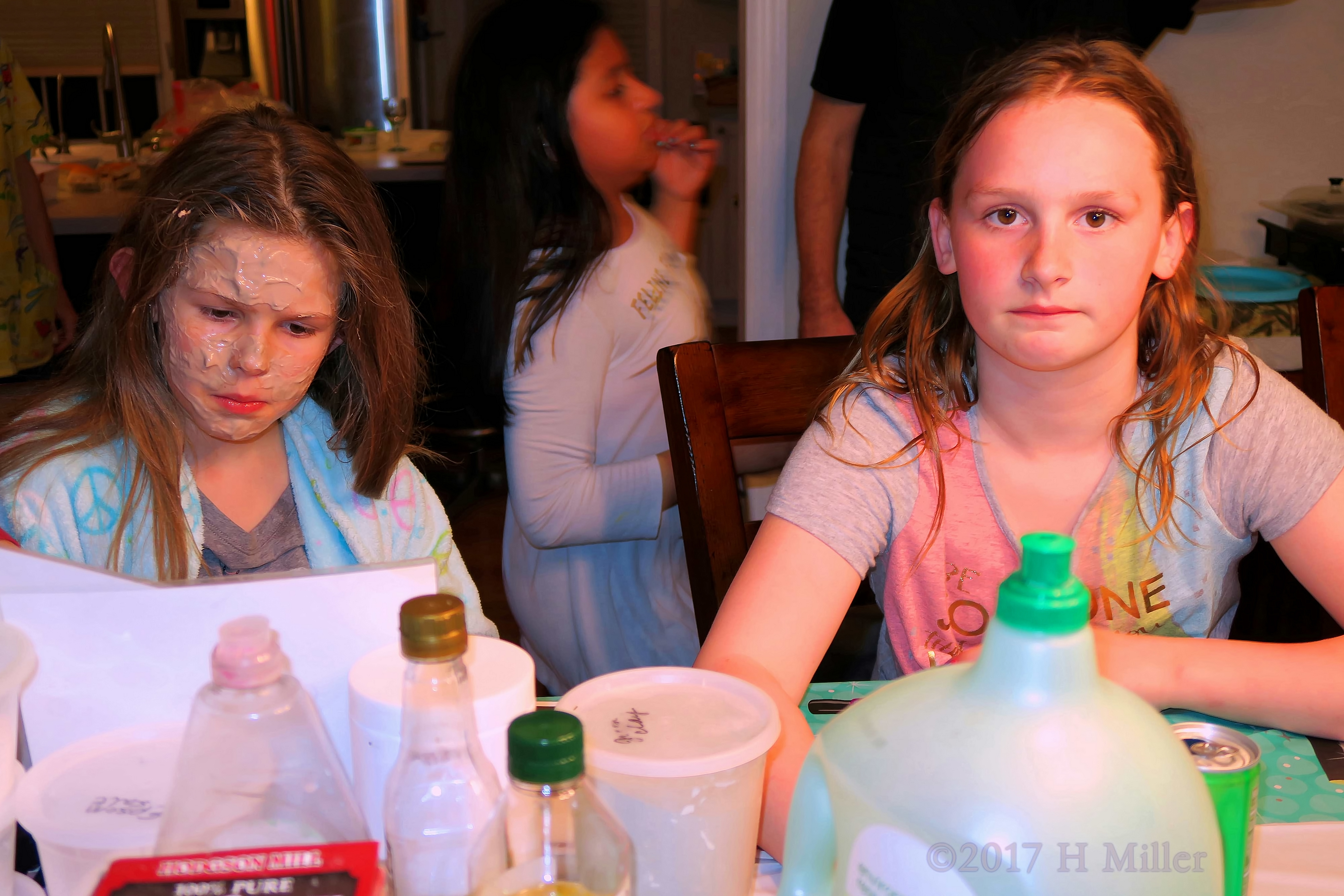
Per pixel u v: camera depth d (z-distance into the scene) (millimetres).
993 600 1048
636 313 1473
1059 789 397
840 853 445
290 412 954
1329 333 1301
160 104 5707
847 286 2152
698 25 5246
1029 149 833
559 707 548
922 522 1033
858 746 441
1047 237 829
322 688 567
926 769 416
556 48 1356
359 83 5602
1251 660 805
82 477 868
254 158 827
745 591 916
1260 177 2301
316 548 967
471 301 1463
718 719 535
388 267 932
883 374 1069
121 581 557
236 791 496
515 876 445
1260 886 600
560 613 1519
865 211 2057
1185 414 983
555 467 1405
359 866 459
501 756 516
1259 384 1017
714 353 1165
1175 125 907
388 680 531
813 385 1213
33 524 856
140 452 862
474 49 1399
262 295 805
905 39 1903
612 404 1500
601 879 449
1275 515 1002
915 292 1058
